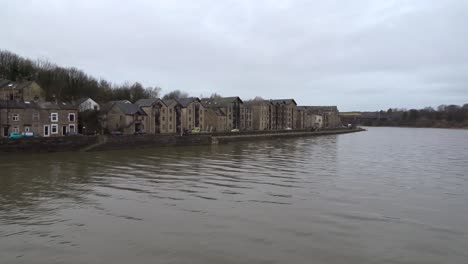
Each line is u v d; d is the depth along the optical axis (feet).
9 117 212.84
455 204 92.63
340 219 77.92
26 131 220.23
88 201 91.45
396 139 383.65
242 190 105.91
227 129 423.64
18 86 277.03
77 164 154.30
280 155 204.03
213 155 199.62
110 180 118.93
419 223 76.33
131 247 61.26
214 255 58.23
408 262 56.90
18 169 138.62
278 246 62.23
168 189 106.32
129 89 460.14
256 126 490.49
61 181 116.26
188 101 364.79
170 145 247.70
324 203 91.50
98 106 310.65
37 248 60.70
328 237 66.95
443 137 428.15
